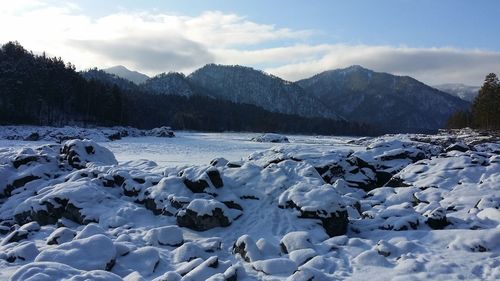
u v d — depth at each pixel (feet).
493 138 229.04
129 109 397.19
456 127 374.84
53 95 313.32
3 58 337.11
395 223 42.45
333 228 42.86
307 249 34.27
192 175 50.62
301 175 54.70
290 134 537.24
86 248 31.19
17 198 54.49
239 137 323.37
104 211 46.85
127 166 64.23
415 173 68.80
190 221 43.96
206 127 489.67
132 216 46.26
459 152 76.02
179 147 182.80
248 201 49.11
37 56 367.25
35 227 42.32
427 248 35.29
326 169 71.41
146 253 32.91
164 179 51.03
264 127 542.57
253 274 30.99
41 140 213.25
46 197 47.88
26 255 31.94
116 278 26.43
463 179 63.00
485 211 45.03
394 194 59.77
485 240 34.60
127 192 52.85
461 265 30.91
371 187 72.28
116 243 33.42
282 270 31.04
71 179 56.95
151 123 459.32
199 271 29.17
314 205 43.93
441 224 42.09
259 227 43.34
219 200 48.11
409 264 30.91
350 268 31.68
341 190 63.10
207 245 36.99
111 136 239.30
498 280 28.17
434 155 86.38
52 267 26.55
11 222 48.29
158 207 47.83
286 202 46.39
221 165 62.90
